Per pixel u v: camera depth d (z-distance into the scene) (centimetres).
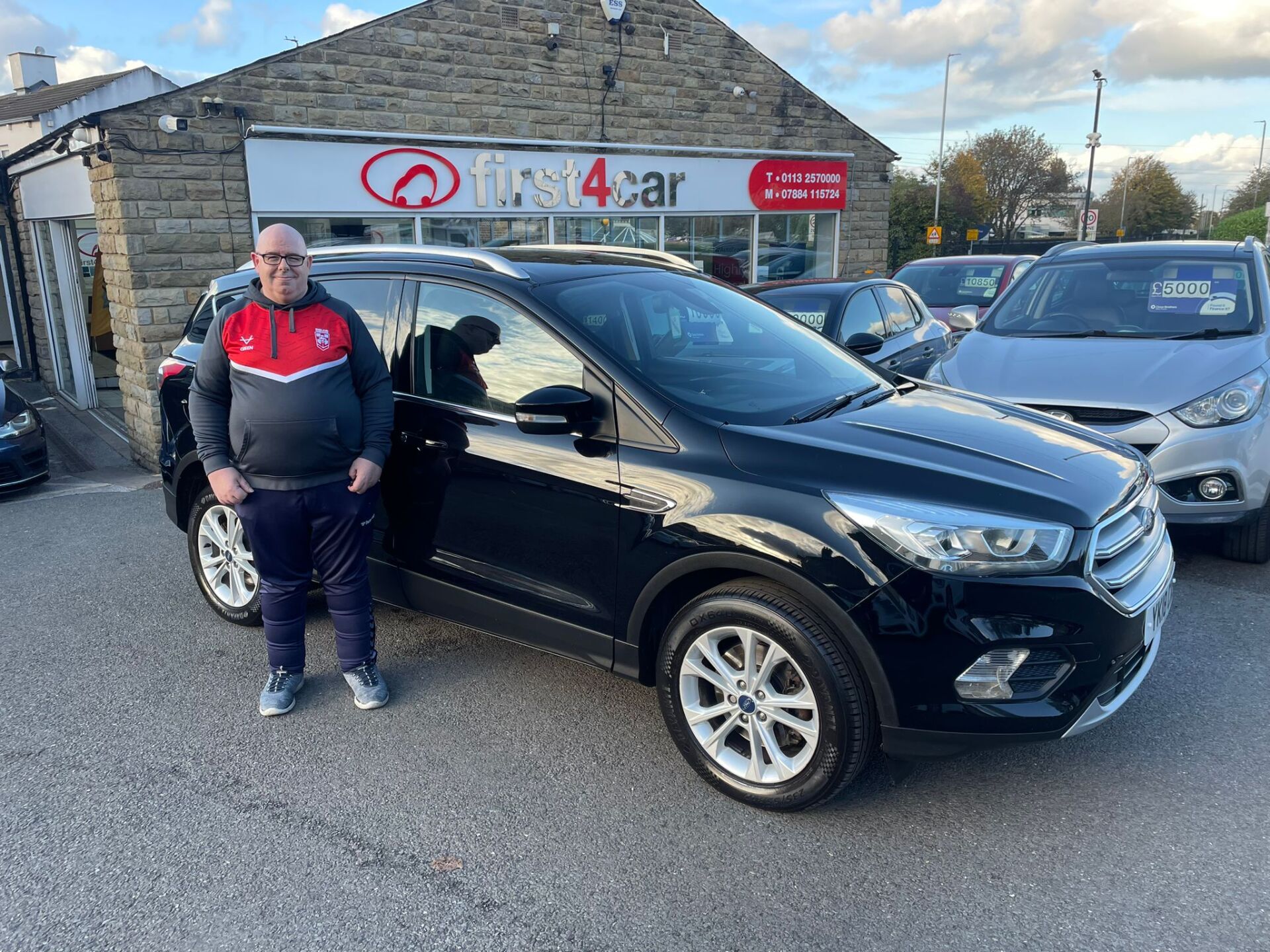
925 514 271
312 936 252
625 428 319
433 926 254
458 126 1046
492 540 352
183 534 634
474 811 308
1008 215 6506
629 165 1184
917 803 308
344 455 348
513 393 347
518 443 340
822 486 284
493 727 363
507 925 255
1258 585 479
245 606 453
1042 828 293
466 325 363
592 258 415
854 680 278
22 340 1422
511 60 1073
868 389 374
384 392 356
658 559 306
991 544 267
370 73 975
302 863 282
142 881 275
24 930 255
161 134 845
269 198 916
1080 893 262
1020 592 267
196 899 267
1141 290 583
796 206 1359
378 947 247
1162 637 423
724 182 1279
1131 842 284
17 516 698
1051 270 630
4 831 300
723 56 1252
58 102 1894
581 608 332
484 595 359
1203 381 472
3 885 273
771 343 389
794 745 305
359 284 400
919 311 835
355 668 379
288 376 334
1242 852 278
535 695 390
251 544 362
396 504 381
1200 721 353
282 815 307
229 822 304
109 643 448
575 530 327
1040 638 269
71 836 297
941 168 4922
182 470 459
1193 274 582
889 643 270
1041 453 310
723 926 253
